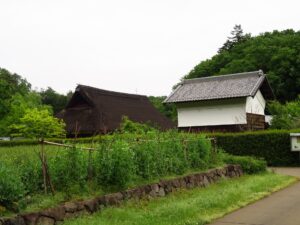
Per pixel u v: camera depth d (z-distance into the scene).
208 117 29.41
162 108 56.00
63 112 32.62
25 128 27.66
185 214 8.20
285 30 52.84
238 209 9.22
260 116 30.62
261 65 44.25
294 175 16.20
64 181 8.46
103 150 9.43
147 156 10.64
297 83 40.34
